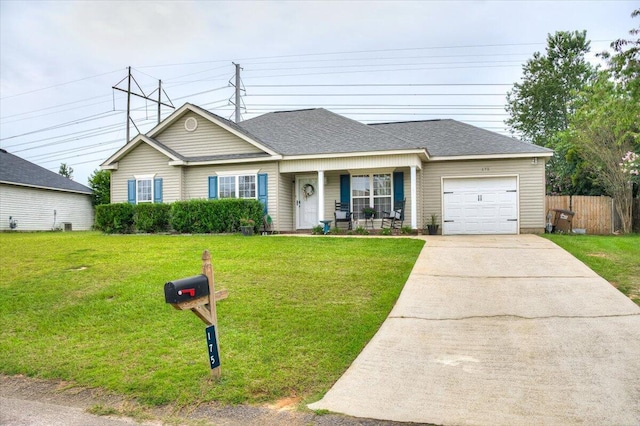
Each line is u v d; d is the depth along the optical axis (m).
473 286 8.48
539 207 17.92
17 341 6.23
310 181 19.05
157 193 19.17
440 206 18.61
